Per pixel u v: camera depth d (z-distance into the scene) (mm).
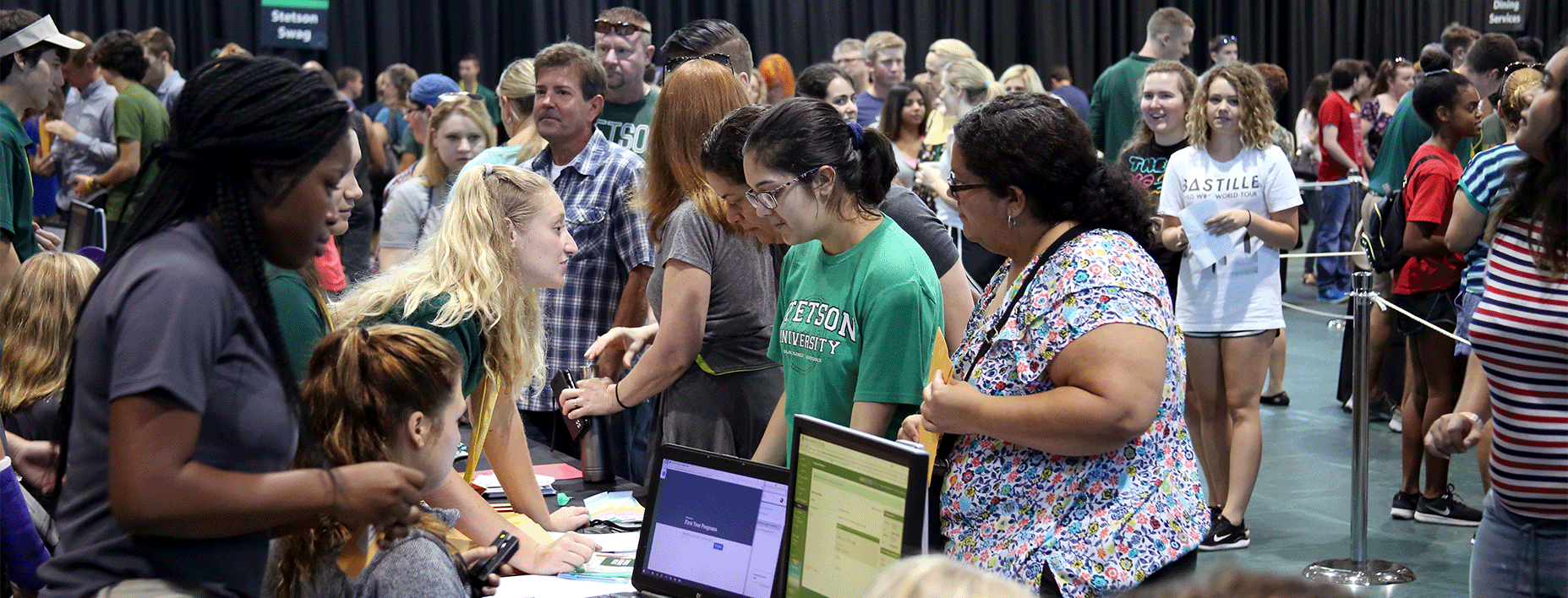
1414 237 3830
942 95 6188
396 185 4453
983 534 1737
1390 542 3889
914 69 10727
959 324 2549
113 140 5977
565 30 9211
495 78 9117
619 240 3350
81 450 1291
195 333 1238
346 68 8438
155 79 6969
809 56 10258
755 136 1966
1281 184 3748
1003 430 1633
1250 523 4125
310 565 1580
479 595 1988
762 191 1970
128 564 1296
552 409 3332
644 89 4191
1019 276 1752
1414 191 3879
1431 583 3508
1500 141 4562
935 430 1710
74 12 7883
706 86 2543
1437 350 3936
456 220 2145
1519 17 11969
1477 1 12438
